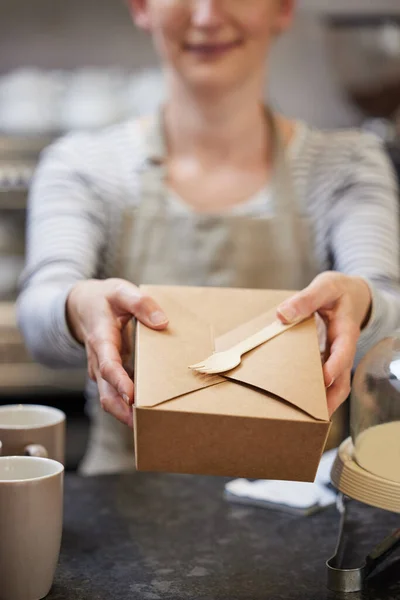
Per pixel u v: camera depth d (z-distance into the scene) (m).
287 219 1.37
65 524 0.87
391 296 0.98
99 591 0.71
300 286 1.38
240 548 0.81
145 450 0.66
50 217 1.30
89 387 1.40
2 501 0.66
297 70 2.51
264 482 0.97
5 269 2.16
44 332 0.97
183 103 1.35
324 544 0.82
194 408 0.64
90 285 0.85
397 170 2.08
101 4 2.41
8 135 2.22
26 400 2.10
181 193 1.39
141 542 0.82
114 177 1.37
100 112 2.23
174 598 0.69
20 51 2.42
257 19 1.25
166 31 1.26
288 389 0.66
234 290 0.78
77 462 2.09
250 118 1.37
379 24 2.09
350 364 0.75
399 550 0.77
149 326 0.72
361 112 2.21
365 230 1.29
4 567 0.67
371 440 0.72
